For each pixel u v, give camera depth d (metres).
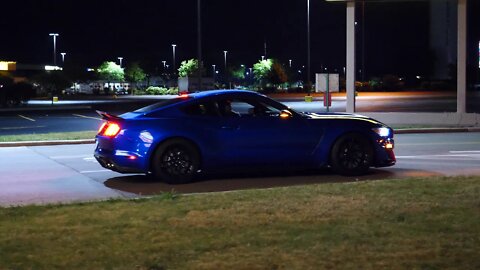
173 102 11.23
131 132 10.79
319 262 5.33
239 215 7.27
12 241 6.20
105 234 6.46
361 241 5.99
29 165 13.62
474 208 7.45
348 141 11.55
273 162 11.30
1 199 9.55
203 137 10.95
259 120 11.23
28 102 54.59
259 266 5.25
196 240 6.15
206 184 10.91
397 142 17.92
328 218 7.04
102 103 52.59
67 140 18.70
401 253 5.56
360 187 9.18
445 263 5.26
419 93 69.62
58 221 7.12
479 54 28.98
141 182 11.16
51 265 5.39
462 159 13.84
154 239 6.22
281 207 7.70
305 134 11.35
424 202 7.87
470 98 53.59
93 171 12.59
